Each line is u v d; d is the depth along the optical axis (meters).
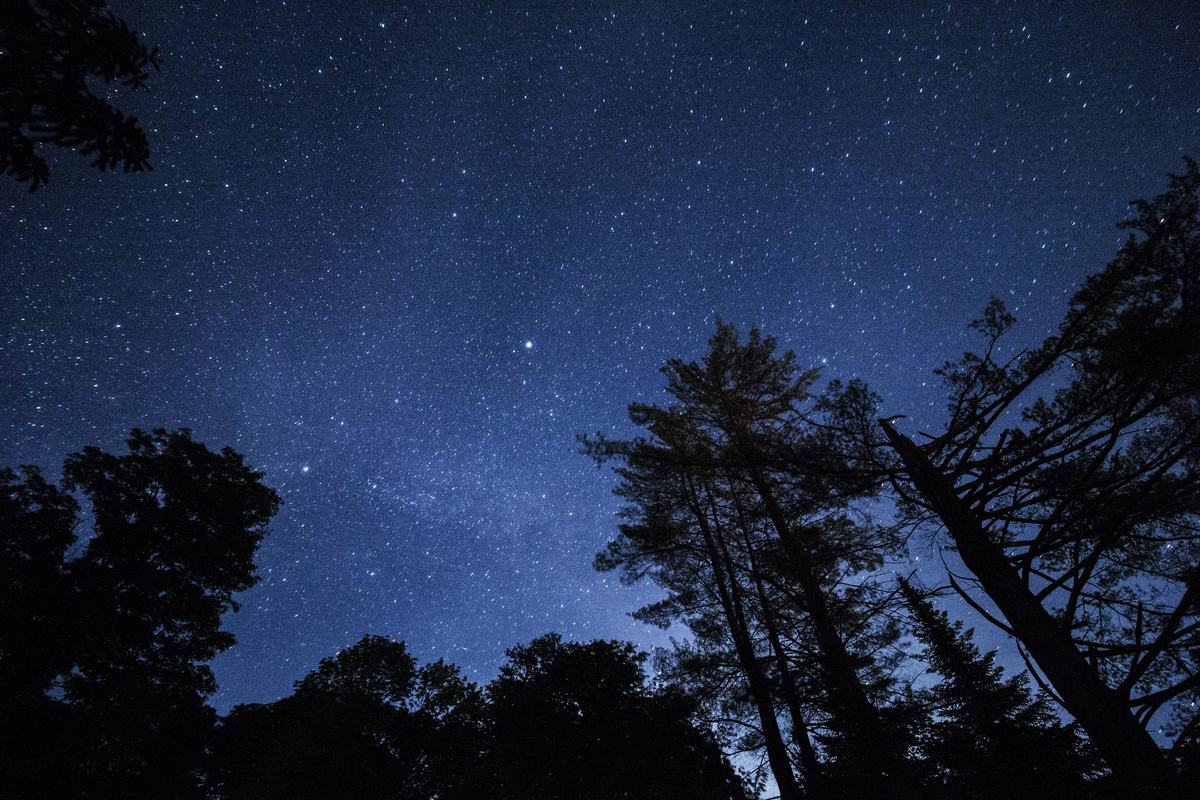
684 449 11.95
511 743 13.41
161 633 15.09
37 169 2.57
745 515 12.39
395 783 15.90
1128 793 3.32
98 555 14.51
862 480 5.58
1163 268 4.62
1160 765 3.32
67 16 2.60
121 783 12.98
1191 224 4.50
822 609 9.70
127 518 15.22
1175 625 3.51
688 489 13.62
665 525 12.92
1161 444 5.15
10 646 12.37
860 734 8.37
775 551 10.78
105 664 13.84
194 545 15.47
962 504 4.81
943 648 11.30
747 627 12.26
